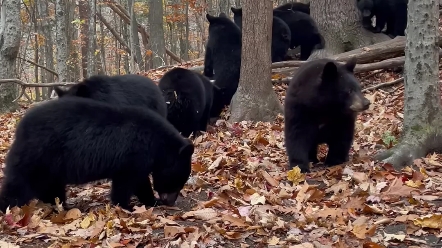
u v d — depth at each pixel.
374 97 9.96
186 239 4.38
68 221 4.99
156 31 22.00
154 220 4.94
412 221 4.58
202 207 5.29
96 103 5.19
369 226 4.56
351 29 12.48
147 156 5.12
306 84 6.17
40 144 4.83
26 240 4.43
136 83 6.76
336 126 6.41
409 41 6.59
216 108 10.62
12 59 13.27
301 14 12.65
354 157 6.74
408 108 6.67
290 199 5.49
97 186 6.49
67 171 4.94
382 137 7.48
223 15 11.91
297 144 6.35
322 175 6.23
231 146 7.89
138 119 5.20
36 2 29.17
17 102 13.51
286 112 6.41
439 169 6.20
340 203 5.21
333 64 5.85
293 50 13.45
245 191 5.78
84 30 23.92
